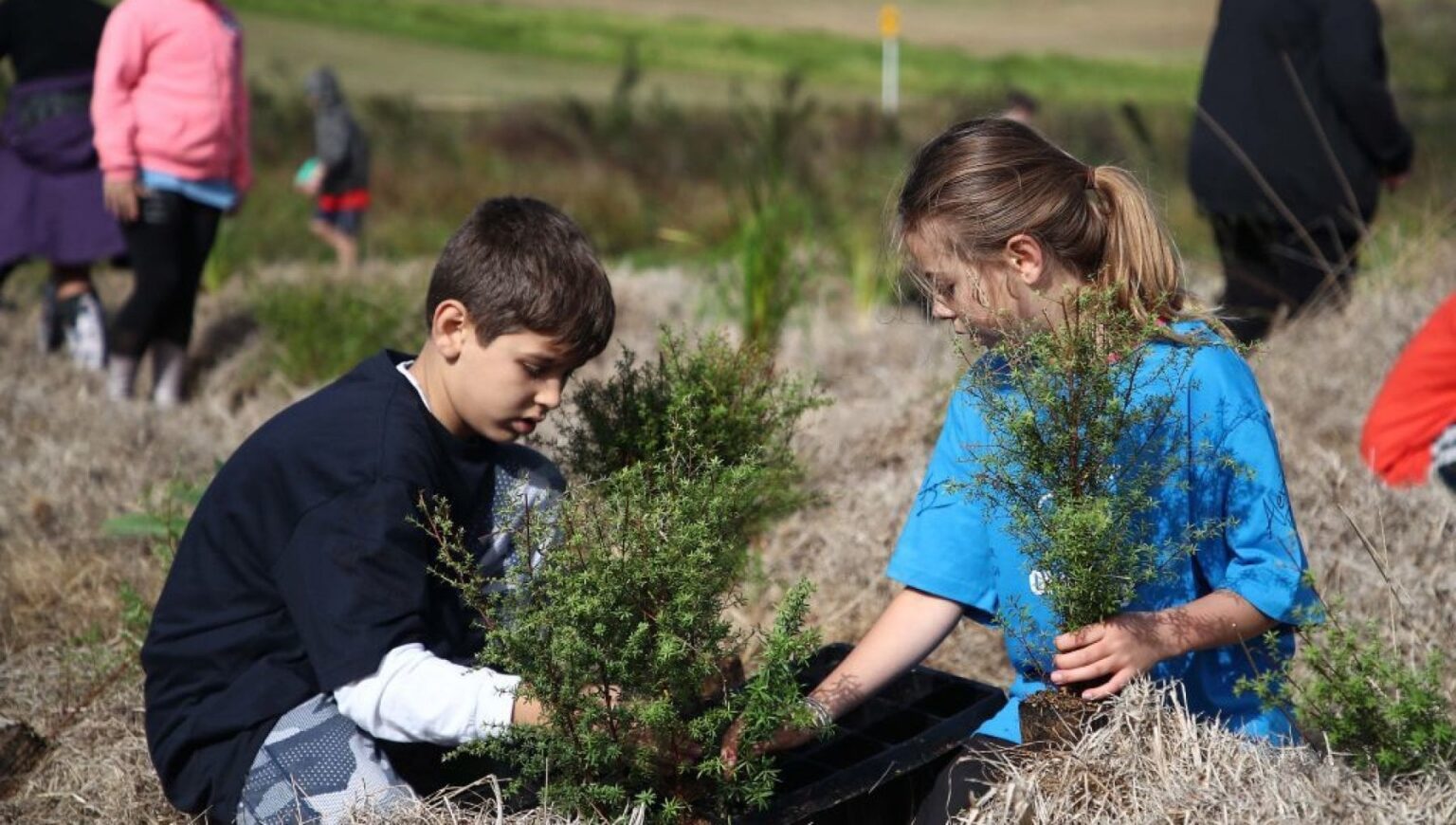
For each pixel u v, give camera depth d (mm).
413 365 2729
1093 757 2422
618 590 2328
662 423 2914
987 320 2615
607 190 13906
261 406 5707
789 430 3188
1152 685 2492
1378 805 2309
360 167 9953
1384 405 3818
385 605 2451
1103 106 20734
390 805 2480
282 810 2510
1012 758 2508
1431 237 6434
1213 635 2488
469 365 2562
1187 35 44844
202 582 2648
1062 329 2451
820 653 3035
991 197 2551
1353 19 5445
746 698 2465
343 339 6156
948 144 2643
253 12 36188
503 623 2539
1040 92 28906
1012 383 2535
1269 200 5668
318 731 2541
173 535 3887
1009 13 49219
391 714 2422
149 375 6570
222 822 2598
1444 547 3658
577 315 2535
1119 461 2557
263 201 12703
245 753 2553
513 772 2674
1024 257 2553
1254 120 5672
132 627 3535
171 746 2641
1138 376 2566
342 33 34562
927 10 49125
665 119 17375
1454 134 11758
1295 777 2377
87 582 3977
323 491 2512
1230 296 5898
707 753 2486
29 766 3080
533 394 2590
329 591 2447
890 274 2857
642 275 8266
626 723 2383
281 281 7262
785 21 45125
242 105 6062
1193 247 7918
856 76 33250
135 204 5727
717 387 2990
